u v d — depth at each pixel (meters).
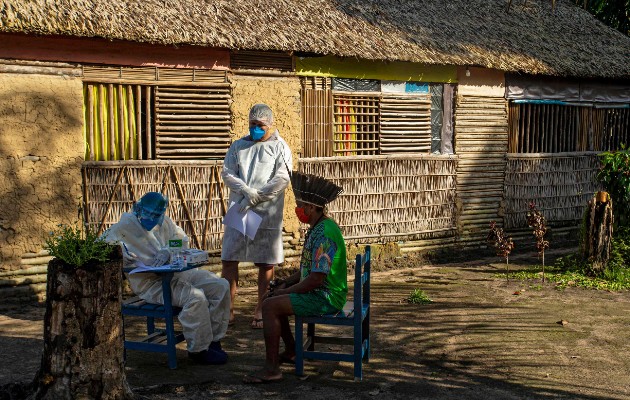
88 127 7.93
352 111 9.95
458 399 5.00
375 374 5.51
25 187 7.44
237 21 8.69
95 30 7.35
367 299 5.89
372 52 9.33
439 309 7.69
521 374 5.59
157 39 7.71
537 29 12.71
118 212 8.09
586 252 9.67
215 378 5.32
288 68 9.26
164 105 8.37
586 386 5.34
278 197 6.87
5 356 5.70
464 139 11.11
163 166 8.37
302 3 9.91
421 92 10.63
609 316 7.44
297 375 5.37
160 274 5.54
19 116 7.36
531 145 12.20
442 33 10.83
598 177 10.41
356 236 9.99
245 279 9.07
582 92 12.76
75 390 4.29
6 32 7.05
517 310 7.66
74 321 4.27
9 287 7.43
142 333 6.59
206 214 8.71
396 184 10.35
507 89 11.61
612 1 16.73
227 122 8.80
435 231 10.83
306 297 5.24
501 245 9.31
